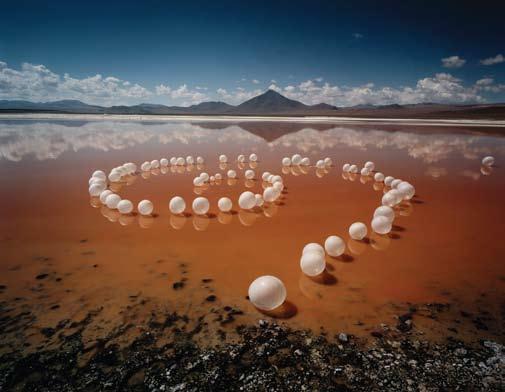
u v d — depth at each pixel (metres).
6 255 4.15
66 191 7.27
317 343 2.67
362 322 2.95
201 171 10.14
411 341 2.71
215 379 2.31
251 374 2.36
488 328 2.88
